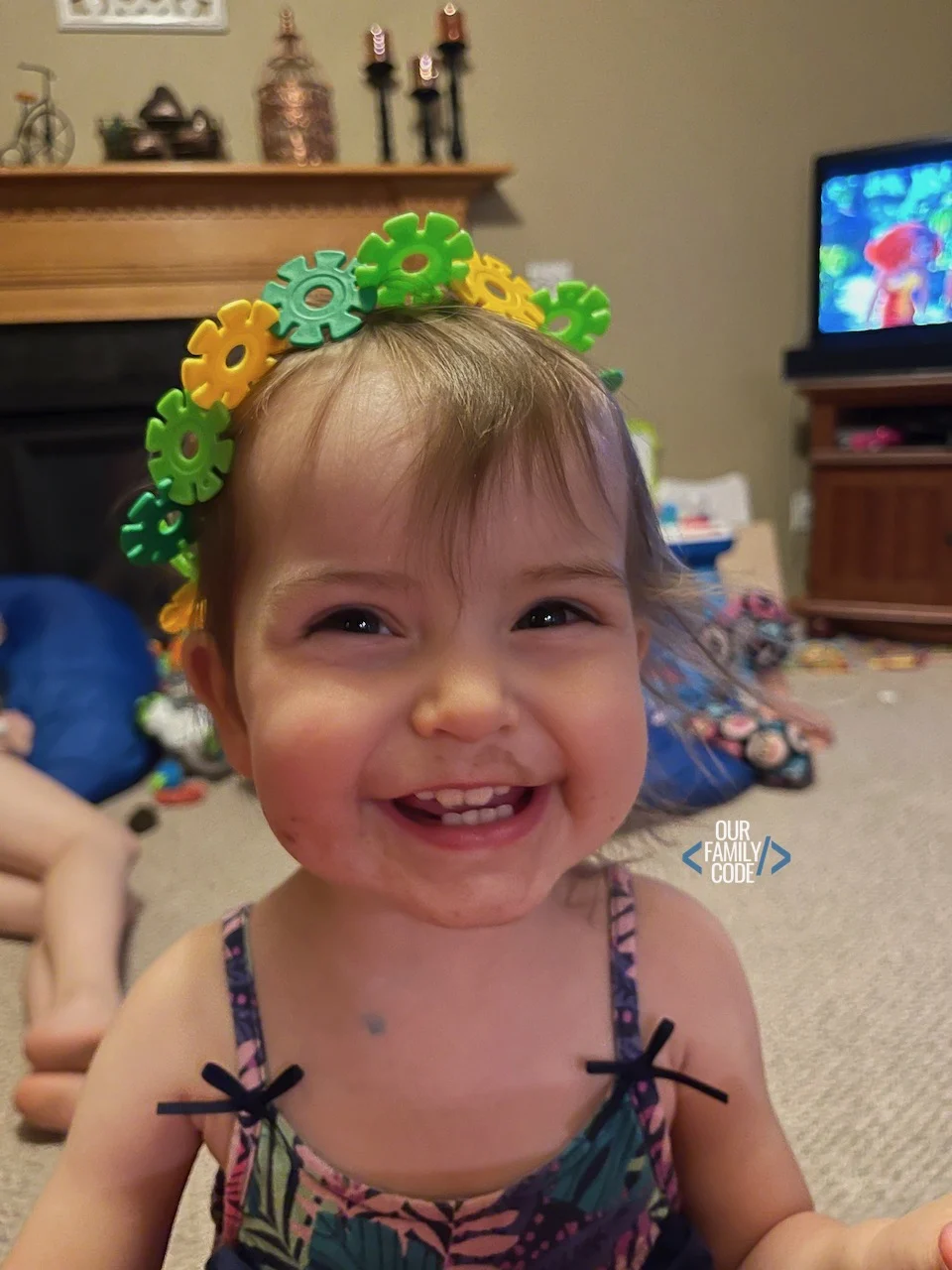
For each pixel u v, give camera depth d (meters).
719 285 2.73
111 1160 0.48
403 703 0.39
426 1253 0.45
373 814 0.41
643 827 0.70
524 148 2.54
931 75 2.70
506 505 0.40
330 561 0.40
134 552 0.47
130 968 1.15
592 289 0.54
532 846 0.41
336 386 0.42
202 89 2.34
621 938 0.50
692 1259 0.48
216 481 0.45
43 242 2.15
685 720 0.74
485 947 0.46
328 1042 0.46
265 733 0.41
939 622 2.49
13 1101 0.94
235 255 2.24
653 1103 0.47
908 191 2.40
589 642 0.42
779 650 1.68
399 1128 0.45
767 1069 0.97
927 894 1.26
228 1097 0.46
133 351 2.26
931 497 2.44
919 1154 0.86
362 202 2.28
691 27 2.56
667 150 2.62
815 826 1.45
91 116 2.31
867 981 1.10
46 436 2.25
